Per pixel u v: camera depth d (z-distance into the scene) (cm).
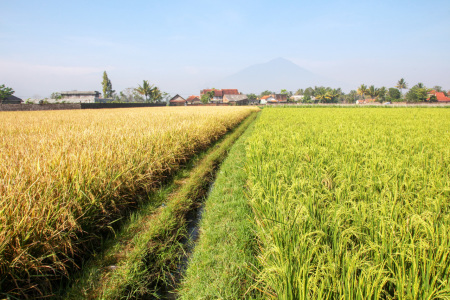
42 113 2178
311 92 15062
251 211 389
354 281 187
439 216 269
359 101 12031
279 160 533
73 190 330
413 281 188
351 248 230
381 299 184
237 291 234
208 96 10438
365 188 362
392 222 236
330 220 268
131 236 348
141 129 846
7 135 730
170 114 1850
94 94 7481
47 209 287
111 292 244
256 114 3167
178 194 499
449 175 418
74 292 245
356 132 943
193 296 241
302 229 251
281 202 300
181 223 392
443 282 176
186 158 755
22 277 242
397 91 11262
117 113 2081
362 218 258
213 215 394
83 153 433
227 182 546
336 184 378
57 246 269
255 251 298
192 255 318
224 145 1001
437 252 198
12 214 258
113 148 528
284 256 221
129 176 448
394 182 362
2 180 303
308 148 599
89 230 332
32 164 362
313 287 183
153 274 287
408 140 742
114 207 383
